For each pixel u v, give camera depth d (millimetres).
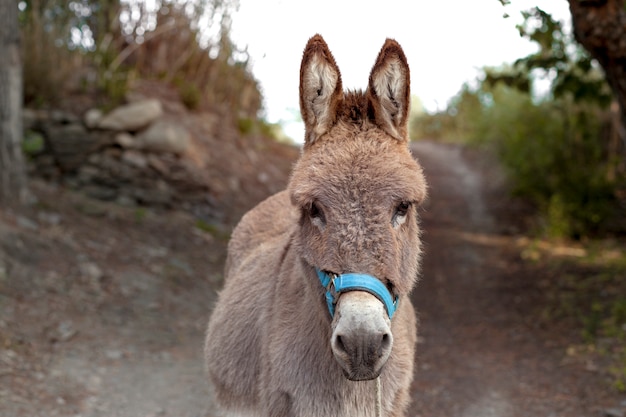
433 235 11523
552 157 11820
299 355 2725
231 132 12773
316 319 2693
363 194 2449
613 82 5652
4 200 7488
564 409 5012
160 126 9664
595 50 5539
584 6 5355
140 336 6035
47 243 7043
